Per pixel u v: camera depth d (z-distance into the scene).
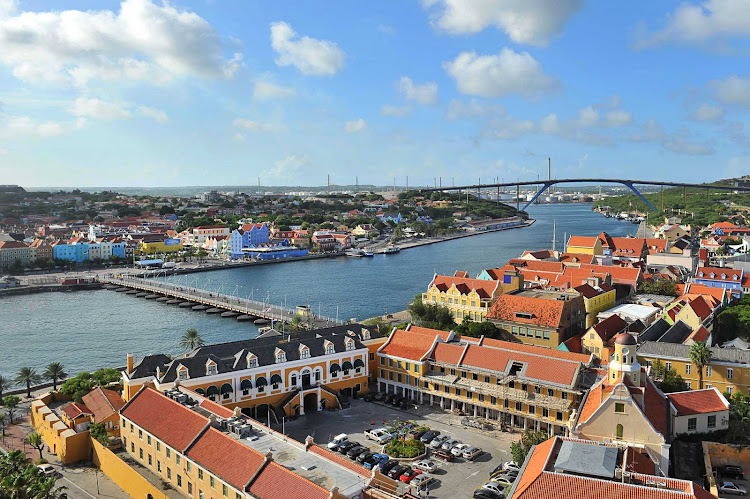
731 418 96.94
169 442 88.00
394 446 102.50
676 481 65.69
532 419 112.19
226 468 77.44
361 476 74.38
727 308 169.50
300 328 194.50
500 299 174.12
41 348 197.50
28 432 119.06
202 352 122.62
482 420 117.19
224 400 117.44
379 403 131.25
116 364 179.38
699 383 122.25
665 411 92.50
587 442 76.44
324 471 75.75
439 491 88.56
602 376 109.12
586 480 65.50
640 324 161.38
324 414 124.56
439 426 116.19
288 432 113.94
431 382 127.19
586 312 177.38
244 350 123.88
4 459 85.94
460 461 99.44
